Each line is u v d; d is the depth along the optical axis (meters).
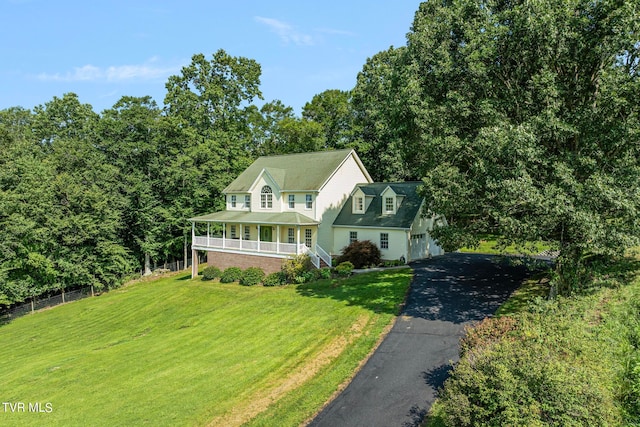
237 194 40.72
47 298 38.97
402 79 20.22
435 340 15.59
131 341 22.86
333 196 35.72
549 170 15.08
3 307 37.47
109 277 40.81
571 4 14.46
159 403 13.33
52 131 57.94
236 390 13.63
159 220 44.50
